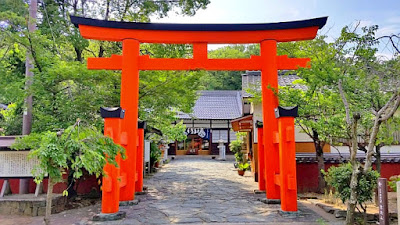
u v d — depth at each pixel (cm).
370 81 475
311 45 743
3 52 824
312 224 498
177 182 1038
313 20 699
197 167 1636
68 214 615
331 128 640
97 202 743
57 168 360
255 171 1063
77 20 682
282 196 572
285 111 574
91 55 1106
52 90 773
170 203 674
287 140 570
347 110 478
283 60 714
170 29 712
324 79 529
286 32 720
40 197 663
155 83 848
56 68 706
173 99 941
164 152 1992
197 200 709
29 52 745
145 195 780
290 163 567
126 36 705
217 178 1150
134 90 692
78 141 364
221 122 2575
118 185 563
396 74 434
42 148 343
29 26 775
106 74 788
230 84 3625
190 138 2734
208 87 3544
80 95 766
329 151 995
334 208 587
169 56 1019
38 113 798
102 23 691
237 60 720
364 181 496
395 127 599
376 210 575
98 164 367
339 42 536
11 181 770
